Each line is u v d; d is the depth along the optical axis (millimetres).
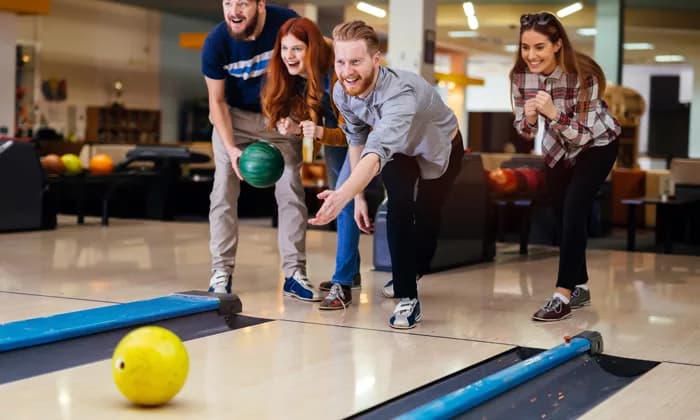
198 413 2422
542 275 5742
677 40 20969
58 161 8219
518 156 10328
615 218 12453
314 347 3322
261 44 4176
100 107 17453
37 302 4137
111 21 17828
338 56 3402
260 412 2455
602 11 14695
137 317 3305
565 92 4035
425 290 4934
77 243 6742
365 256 6555
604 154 4066
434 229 4328
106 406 2461
